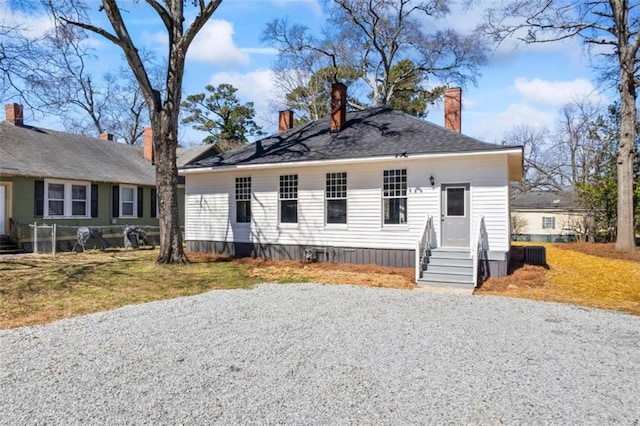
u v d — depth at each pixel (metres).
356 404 4.07
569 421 3.77
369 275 12.18
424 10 28.05
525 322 7.18
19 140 20.33
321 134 16.25
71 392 4.30
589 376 4.81
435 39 29.31
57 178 18.88
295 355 5.44
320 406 4.02
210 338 6.15
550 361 5.29
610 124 26.64
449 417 3.83
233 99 45.31
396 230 13.23
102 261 15.01
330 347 5.76
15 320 7.20
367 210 13.70
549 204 37.06
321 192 14.46
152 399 4.15
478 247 11.34
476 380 4.67
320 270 13.08
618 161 19.16
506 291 10.13
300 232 14.85
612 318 7.52
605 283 11.43
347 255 14.02
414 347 5.79
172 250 14.16
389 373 4.86
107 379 4.64
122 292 9.71
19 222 17.56
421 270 11.57
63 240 18.72
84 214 20.31
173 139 14.16
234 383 4.54
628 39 18.83
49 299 8.86
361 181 13.80
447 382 4.61
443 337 6.27
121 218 22.02
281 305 8.39
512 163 13.73
